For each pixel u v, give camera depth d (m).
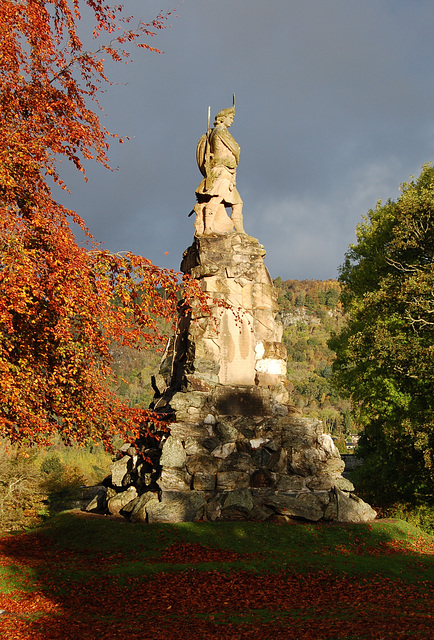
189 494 15.68
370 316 25.31
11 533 16.53
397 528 16.02
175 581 11.26
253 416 17.55
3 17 9.62
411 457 23.59
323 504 16.70
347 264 29.91
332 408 115.12
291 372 139.25
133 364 86.38
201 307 11.15
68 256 8.70
